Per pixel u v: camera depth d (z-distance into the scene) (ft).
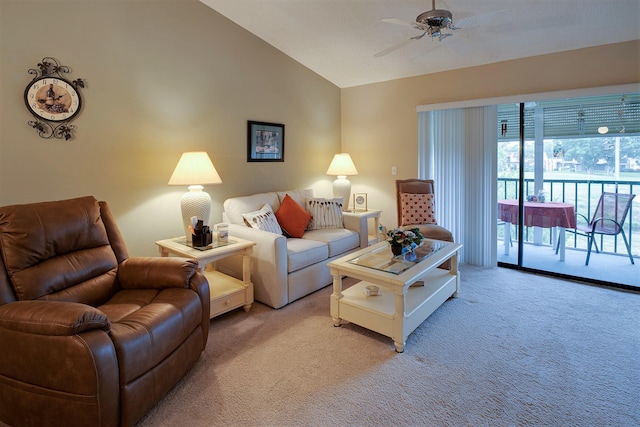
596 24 10.19
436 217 14.87
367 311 8.33
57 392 5.04
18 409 5.33
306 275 10.89
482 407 6.09
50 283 6.50
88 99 9.21
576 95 11.45
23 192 8.38
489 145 13.41
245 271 9.91
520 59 12.51
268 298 10.18
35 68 8.36
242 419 5.86
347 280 12.55
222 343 8.26
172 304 6.55
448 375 6.99
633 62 10.66
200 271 8.21
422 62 13.73
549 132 12.48
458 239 14.43
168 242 9.88
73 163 9.08
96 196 9.53
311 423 5.76
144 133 10.37
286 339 8.43
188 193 10.32
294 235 12.30
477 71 13.44
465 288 11.53
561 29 10.59
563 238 12.64
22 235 6.38
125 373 5.29
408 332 8.03
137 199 10.36
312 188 16.25
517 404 6.15
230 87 12.51
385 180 16.31
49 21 8.50
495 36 11.25
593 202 11.98
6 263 6.14
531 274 12.91
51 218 6.95
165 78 10.73
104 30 9.40
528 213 13.20
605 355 7.60
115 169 9.84
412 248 9.52
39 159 8.55
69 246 7.15
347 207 15.98
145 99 10.32
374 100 16.31
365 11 10.89
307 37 12.98
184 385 6.73
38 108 8.43
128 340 5.39
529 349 7.88
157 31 10.46
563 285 11.73
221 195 12.55
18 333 5.13
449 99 14.20
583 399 6.25
